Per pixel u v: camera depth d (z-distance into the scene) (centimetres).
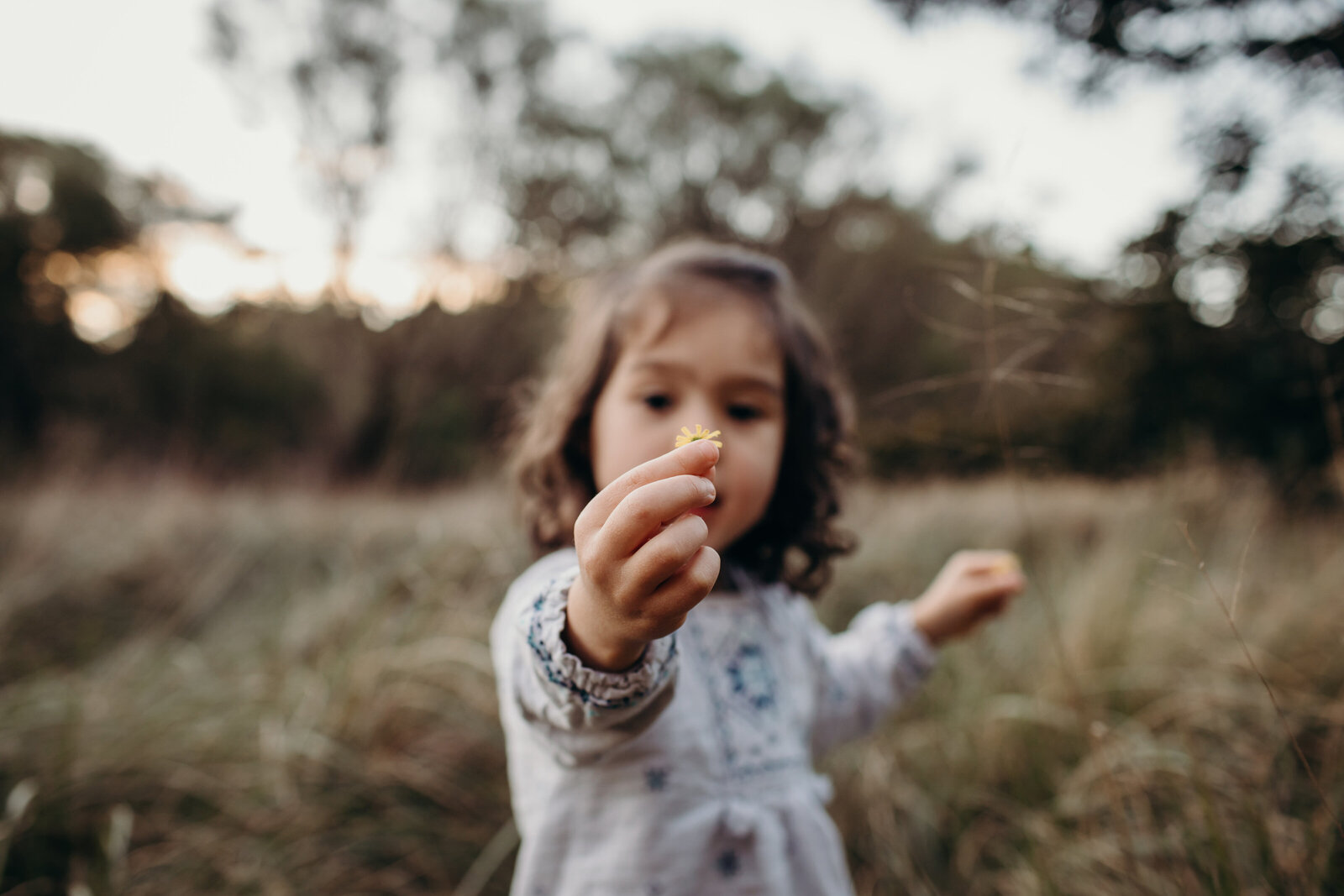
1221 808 127
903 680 120
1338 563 244
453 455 840
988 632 232
